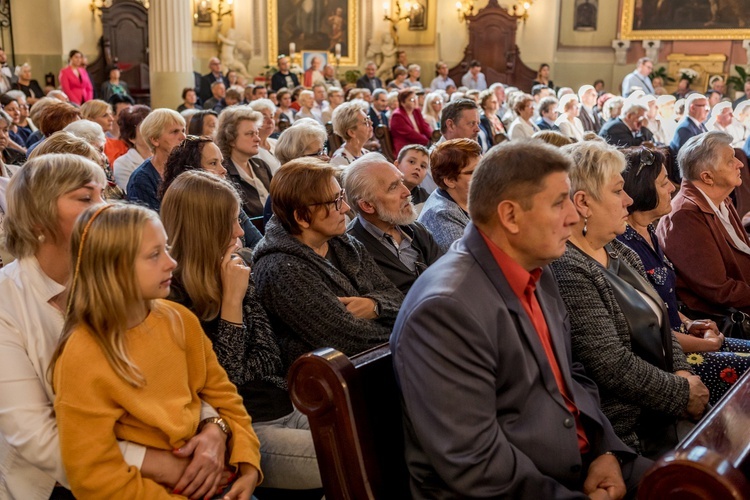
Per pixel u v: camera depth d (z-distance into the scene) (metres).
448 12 18.48
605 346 2.24
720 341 2.89
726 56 17.50
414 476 1.83
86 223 1.74
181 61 12.75
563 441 1.82
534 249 1.83
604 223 2.44
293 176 2.58
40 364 1.88
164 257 1.79
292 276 2.49
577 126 10.49
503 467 1.70
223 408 2.01
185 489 1.83
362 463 1.77
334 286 2.63
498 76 18.20
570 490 1.78
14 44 14.92
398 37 18.78
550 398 1.85
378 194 2.97
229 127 4.82
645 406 2.28
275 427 2.30
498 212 1.84
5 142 4.32
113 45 15.54
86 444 1.71
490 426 1.72
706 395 2.37
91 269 1.72
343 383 1.75
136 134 5.11
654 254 3.06
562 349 1.98
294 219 2.60
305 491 2.46
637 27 18.16
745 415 1.61
